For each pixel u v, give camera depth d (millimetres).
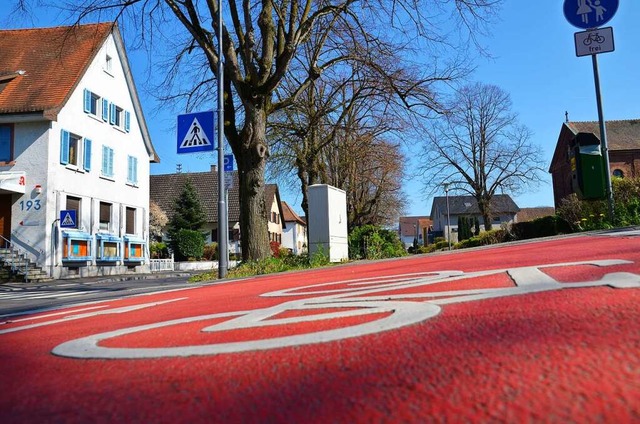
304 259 13438
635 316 2104
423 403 1393
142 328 3510
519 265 4926
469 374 1592
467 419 1251
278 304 4008
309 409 1465
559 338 1889
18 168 23016
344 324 2695
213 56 13805
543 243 9680
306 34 14195
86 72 26328
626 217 11805
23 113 22578
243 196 13305
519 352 1767
